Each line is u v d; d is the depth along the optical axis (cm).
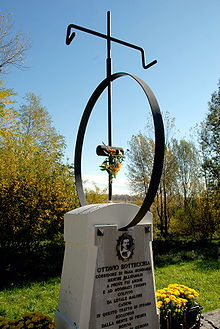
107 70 339
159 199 1448
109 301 256
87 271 253
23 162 891
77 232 272
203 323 399
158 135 252
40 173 893
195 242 1338
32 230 843
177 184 1528
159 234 1401
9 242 833
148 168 1407
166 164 1427
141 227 292
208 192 1363
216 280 712
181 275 778
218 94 1464
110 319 254
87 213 262
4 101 729
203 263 945
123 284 268
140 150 1422
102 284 254
